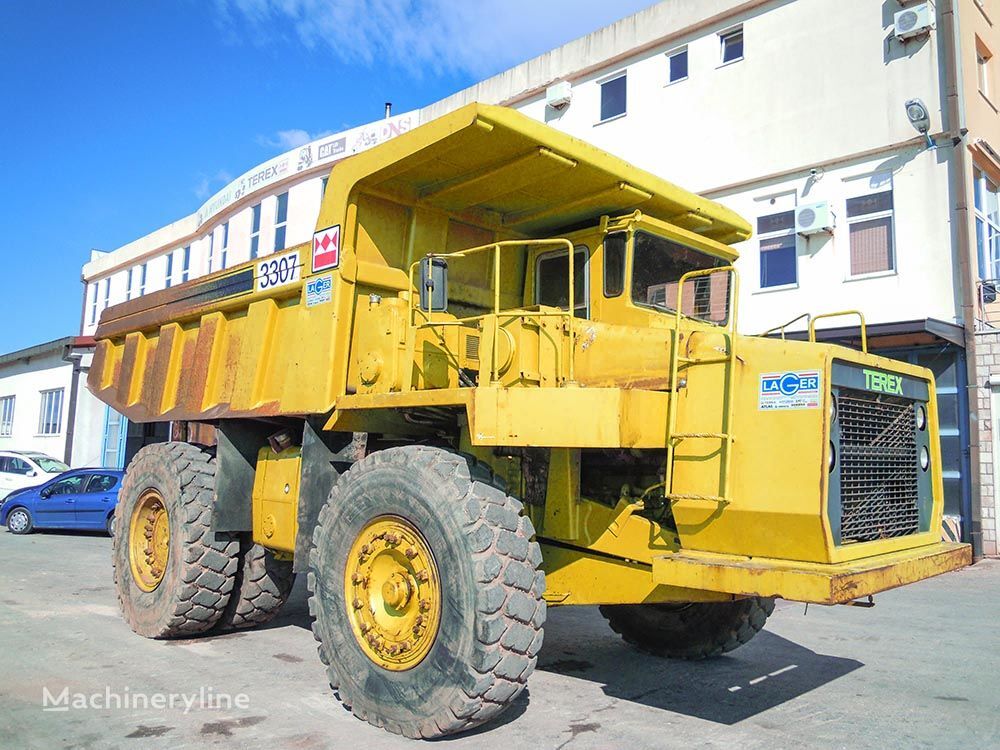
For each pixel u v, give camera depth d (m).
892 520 4.37
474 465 4.57
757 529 3.93
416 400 4.54
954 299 12.89
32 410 28.84
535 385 5.06
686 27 16.28
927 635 6.95
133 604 6.73
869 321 13.63
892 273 13.48
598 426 4.23
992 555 12.41
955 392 12.87
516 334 5.14
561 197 5.61
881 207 13.79
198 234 27.75
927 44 13.41
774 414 3.95
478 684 3.96
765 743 4.22
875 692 5.20
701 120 16.09
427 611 4.25
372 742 4.16
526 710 4.75
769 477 3.91
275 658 5.96
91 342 24.48
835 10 14.45
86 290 34.84
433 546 4.23
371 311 5.37
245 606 6.75
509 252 6.19
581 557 4.83
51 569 10.57
